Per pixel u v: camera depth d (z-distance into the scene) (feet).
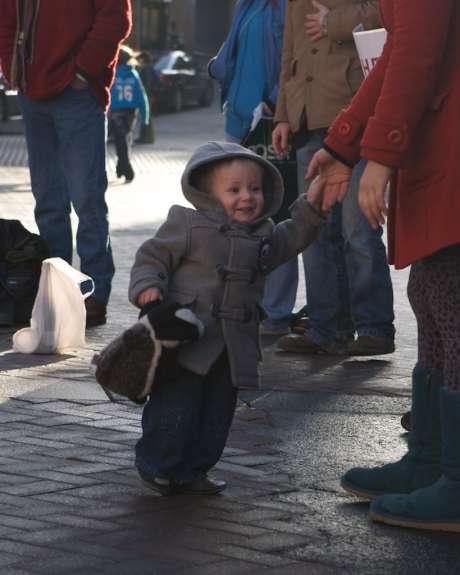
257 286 22.56
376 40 28.66
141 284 21.86
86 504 21.76
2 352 36.50
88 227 41.83
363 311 36.76
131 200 85.61
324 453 25.89
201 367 21.90
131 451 25.40
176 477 22.52
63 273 36.58
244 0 40.78
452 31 20.62
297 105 36.81
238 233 22.27
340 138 21.85
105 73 41.83
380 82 21.54
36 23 41.14
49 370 33.81
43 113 42.32
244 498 22.53
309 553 19.61
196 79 213.87
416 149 20.70
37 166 43.04
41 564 18.70
